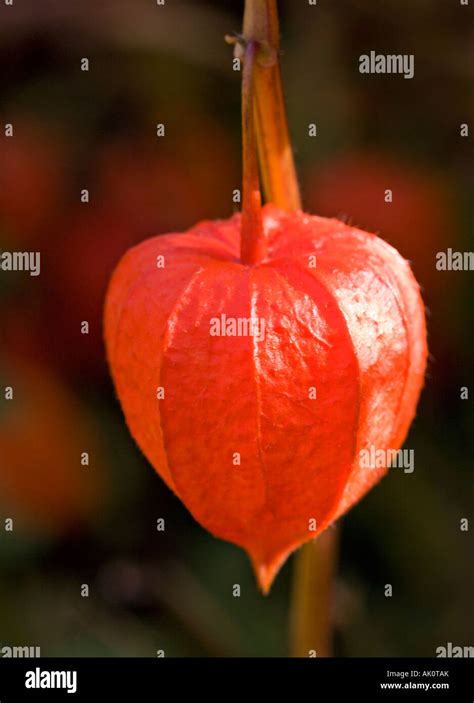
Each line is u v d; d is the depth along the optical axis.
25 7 0.41
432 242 0.39
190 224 0.41
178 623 0.39
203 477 0.28
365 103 0.41
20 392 0.41
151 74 0.43
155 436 0.28
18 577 0.40
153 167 0.42
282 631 0.39
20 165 0.41
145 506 0.41
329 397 0.27
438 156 0.41
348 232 0.29
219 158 0.42
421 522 0.40
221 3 0.42
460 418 0.40
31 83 0.43
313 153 0.41
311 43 0.41
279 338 0.27
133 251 0.29
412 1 0.39
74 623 0.39
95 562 0.40
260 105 0.29
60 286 0.41
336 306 0.27
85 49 0.42
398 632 0.38
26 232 0.41
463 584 0.39
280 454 0.28
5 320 0.41
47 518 0.40
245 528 0.28
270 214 0.29
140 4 0.41
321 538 0.33
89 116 0.43
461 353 0.40
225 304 0.27
